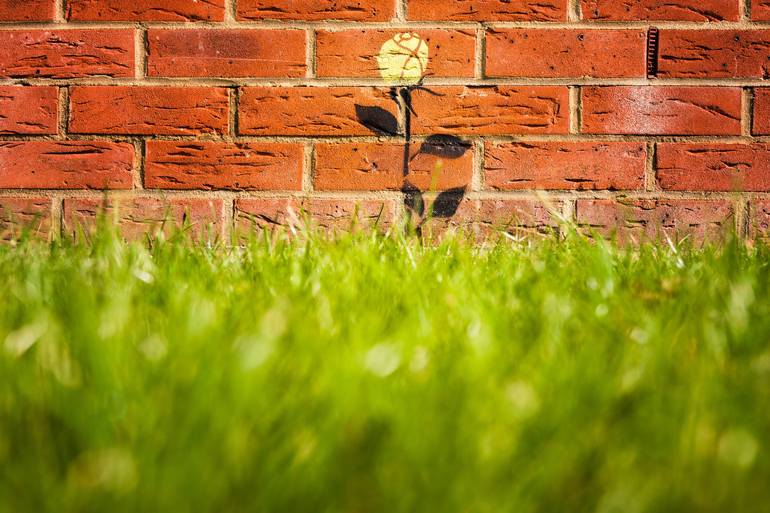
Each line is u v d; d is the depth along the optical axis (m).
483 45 3.40
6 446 1.85
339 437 1.91
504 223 3.41
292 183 3.42
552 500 1.67
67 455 1.89
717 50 3.40
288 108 3.41
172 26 3.41
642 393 2.22
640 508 1.59
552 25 3.40
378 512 1.63
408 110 3.41
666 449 1.88
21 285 3.08
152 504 1.56
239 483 1.66
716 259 3.19
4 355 2.48
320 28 3.41
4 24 3.41
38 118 3.41
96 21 3.41
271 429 1.97
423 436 1.89
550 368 2.41
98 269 3.11
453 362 2.44
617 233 3.41
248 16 3.41
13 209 3.42
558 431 1.96
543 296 3.04
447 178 3.41
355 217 3.35
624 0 3.40
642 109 3.40
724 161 3.40
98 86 3.41
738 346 2.75
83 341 2.45
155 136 3.42
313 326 2.89
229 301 3.05
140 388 2.19
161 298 3.04
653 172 3.41
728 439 1.92
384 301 3.04
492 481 1.70
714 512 1.59
